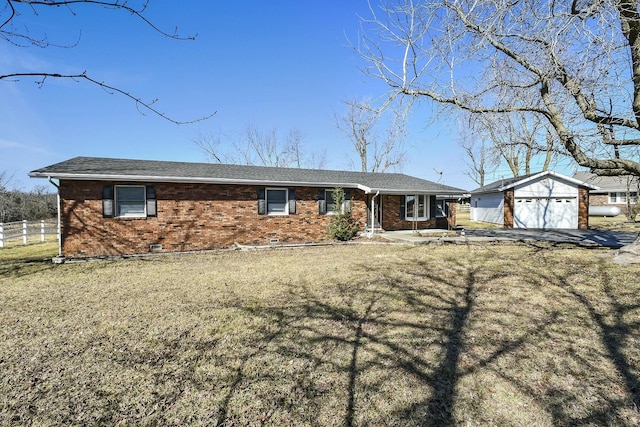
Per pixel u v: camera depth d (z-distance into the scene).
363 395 2.89
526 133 7.62
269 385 3.06
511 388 2.95
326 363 3.46
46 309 5.27
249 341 4.02
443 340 3.98
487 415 2.58
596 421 2.49
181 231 11.74
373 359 3.54
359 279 7.17
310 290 6.32
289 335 4.20
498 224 23.05
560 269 7.79
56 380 3.16
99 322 4.69
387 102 6.38
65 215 10.23
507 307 5.17
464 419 2.54
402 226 16.97
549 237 14.48
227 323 4.62
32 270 8.46
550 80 6.29
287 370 3.33
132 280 7.27
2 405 2.76
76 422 2.55
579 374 3.16
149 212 11.27
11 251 12.16
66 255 10.26
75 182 10.34
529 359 3.47
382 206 16.34
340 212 14.31
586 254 9.74
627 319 4.53
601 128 6.37
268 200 13.43
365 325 4.50
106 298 5.88
